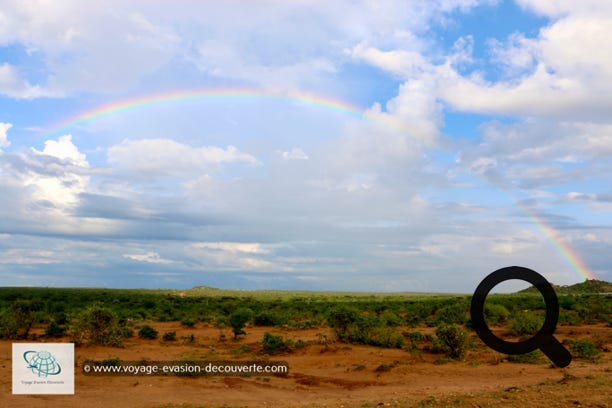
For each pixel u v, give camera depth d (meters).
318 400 13.99
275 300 84.50
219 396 14.22
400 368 19.12
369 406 12.42
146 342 27.41
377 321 26.91
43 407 12.38
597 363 20.80
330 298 106.88
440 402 12.48
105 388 14.88
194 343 27.53
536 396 12.72
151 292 133.75
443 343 23.05
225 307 55.47
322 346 24.67
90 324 23.58
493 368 19.52
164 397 13.88
